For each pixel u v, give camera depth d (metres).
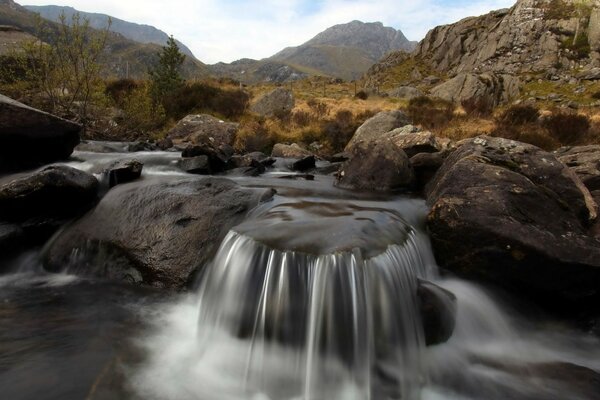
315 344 4.26
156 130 20.38
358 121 22.94
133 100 18.47
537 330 5.80
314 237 4.98
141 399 3.88
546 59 50.84
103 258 6.43
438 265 6.45
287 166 14.70
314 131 21.56
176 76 26.12
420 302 4.95
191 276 5.95
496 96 36.81
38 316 5.20
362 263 4.45
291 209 6.65
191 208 6.76
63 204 7.17
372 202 8.29
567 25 53.25
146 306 5.62
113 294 5.89
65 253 6.66
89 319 5.21
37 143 8.86
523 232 5.88
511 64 53.47
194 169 10.77
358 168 10.48
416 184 10.61
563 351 5.35
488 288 6.12
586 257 5.65
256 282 4.69
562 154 11.09
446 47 66.19
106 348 4.59
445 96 37.06
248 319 4.64
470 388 4.44
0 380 3.92
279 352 4.39
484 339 5.36
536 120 23.22
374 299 4.41
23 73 16.58
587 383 4.45
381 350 4.39
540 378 4.61
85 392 3.82
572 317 6.03
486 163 7.48
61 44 15.20
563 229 6.20
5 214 6.72
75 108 17.08
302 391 4.27
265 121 23.31
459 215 6.28
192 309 5.65
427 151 12.71
